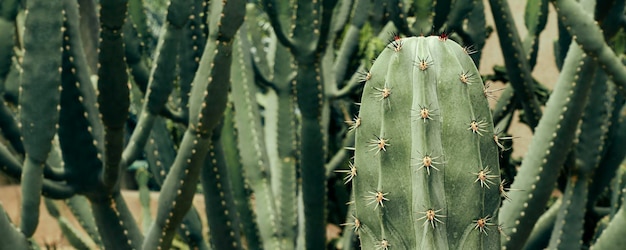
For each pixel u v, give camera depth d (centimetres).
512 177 418
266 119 456
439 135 161
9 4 234
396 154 164
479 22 319
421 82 162
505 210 283
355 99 444
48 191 250
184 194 260
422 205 160
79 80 247
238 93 416
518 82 320
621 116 310
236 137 379
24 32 222
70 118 248
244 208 382
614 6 268
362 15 395
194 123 247
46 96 226
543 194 278
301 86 314
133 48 280
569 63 270
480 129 164
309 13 296
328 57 408
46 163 248
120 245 272
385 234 166
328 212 480
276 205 413
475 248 163
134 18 294
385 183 165
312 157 328
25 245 239
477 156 162
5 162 243
